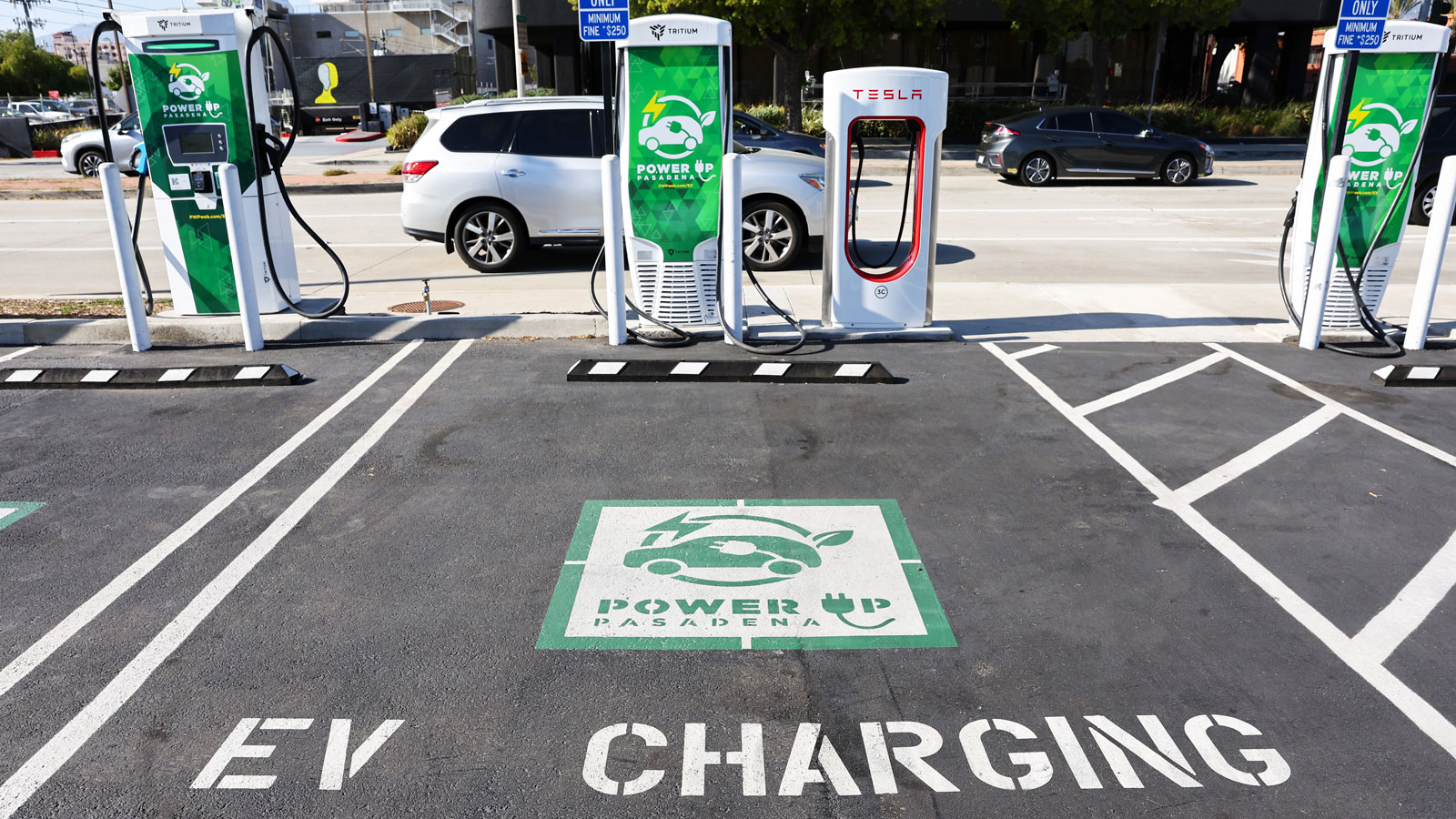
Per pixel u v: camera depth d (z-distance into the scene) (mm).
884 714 3303
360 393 6688
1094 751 3129
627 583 4152
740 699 3381
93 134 22688
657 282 7863
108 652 3654
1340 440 5801
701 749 3137
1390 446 5707
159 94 7602
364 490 5105
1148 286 10148
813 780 3002
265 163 8070
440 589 4109
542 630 3803
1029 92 31250
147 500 4996
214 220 7949
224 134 7723
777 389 6758
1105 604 3984
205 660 3607
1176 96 31297
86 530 4672
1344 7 7172
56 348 7840
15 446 5766
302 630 3805
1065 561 4336
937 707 3338
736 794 2939
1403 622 3859
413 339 8031
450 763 3066
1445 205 7363
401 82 51281
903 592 4082
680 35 7207
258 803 2904
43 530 4672
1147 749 3135
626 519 4762
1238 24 29000
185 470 5391
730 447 5684
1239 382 6895
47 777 3012
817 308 8953
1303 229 7855
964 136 27656
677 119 7410
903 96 7336
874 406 6395
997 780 3002
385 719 3273
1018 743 3166
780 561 4336
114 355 7578
